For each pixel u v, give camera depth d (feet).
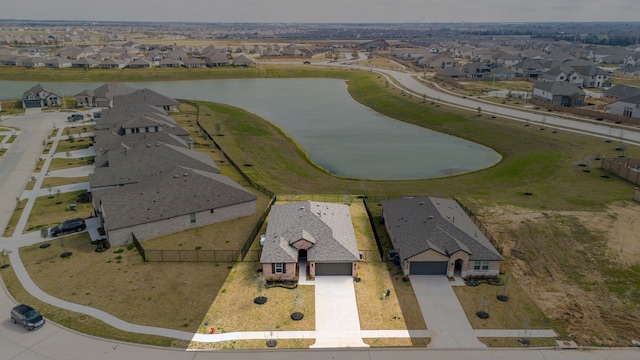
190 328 119.44
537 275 145.89
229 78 634.43
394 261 154.40
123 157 219.00
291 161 275.80
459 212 174.19
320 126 369.71
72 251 159.43
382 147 311.27
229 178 215.51
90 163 258.37
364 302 132.36
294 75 650.02
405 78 582.35
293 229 155.94
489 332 119.65
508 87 511.81
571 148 273.33
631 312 127.34
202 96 503.61
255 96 506.48
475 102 416.87
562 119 342.23
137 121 292.40
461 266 146.10
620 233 168.55
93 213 191.31
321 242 149.07
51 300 130.21
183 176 188.65
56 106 424.05
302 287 139.54
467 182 235.40
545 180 229.66
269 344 114.01
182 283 140.05
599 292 136.67
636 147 269.23
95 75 602.03
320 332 119.24
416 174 256.52
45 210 194.39
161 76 620.49
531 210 191.11
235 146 295.28
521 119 344.08
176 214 172.96
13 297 131.64
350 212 195.42
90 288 136.56
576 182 223.10
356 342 115.85
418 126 371.56
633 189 210.79
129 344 112.57
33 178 233.35
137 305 128.47
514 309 129.08
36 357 107.86
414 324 122.83
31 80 579.07
